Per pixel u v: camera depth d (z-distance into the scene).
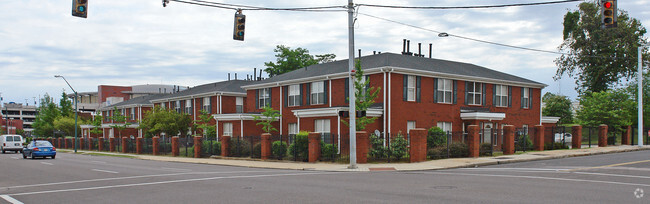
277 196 12.38
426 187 13.70
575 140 33.72
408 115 32.50
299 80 37.78
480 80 37.06
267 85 41.75
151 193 13.48
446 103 35.06
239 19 18.38
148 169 23.25
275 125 40.66
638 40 51.59
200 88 58.03
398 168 21.47
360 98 28.98
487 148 28.48
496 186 13.68
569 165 21.06
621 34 51.22
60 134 79.88
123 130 65.69
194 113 53.41
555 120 44.38
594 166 20.12
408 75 32.94
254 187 14.52
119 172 21.30
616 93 43.66
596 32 50.72
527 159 24.97
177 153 38.78
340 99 34.44
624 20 52.12
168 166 26.14
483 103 37.44
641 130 34.78
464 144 26.86
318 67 40.81
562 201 10.76
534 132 31.67
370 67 33.03
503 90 39.03
